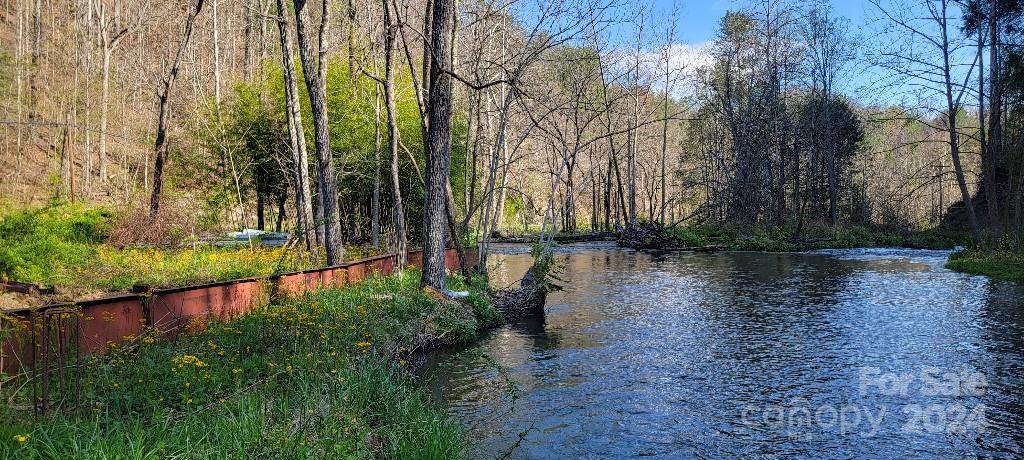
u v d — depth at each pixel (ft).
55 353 20.84
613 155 150.71
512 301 48.06
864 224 144.56
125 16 144.25
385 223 93.76
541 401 27.20
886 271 76.43
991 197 92.84
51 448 14.43
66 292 39.11
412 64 51.78
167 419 17.02
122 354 23.43
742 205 146.61
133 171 129.90
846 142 158.10
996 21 95.25
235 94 101.35
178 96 108.78
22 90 123.54
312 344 28.55
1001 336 38.75
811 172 153.38
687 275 75.77
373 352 29.58
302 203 62.49
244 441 16.31
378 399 23.13
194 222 74.79
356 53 75.97
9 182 109.40
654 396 27.94
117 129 127.24
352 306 37.55
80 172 124.98
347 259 67.15
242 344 27.86
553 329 43.60
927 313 47.11
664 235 123.13
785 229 133.28
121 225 65.77
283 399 20.68
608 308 52.19
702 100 166.50
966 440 22.45
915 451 21.63
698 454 21.52
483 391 28.71
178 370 21.91
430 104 47.09
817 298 55.72
